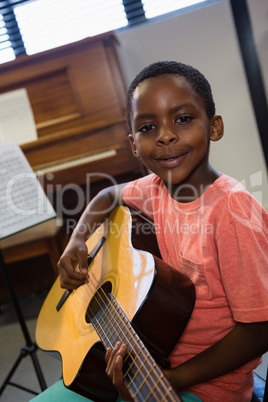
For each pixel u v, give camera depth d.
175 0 2.84
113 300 0.85
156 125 0.76
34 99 2.30
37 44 2.96
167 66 0.77
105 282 0.94
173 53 2.77
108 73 2.23
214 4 2.67
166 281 0.77
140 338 0.75
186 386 0.71
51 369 1.76
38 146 2.30
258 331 0.70
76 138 2.29
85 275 1.01
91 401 0.87
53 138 2.28
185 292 0.78
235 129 2.70
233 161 2.67
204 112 0.77
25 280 2.60
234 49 2.70
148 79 0.76
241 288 0.71
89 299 0.95
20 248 2.26
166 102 0.73
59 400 0.89
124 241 0.97
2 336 2.20
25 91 2.30
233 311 0.73
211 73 2.74
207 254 0.76
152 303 0.75
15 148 1.51
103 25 2.93
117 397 0.89
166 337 0.76
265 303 0.68
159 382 0.61
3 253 2.28
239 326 0.72
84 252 1.05
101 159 2.18
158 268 0.79
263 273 0.69
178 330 0.77
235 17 2.62
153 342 0.76
